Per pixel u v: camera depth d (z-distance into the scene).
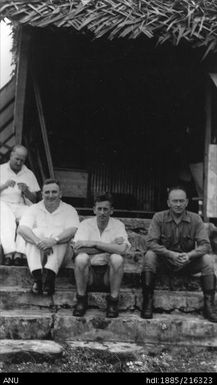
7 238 5.22
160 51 6.93
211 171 6.24
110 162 8.38
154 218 5.01
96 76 7.71
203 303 4.88
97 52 7.07
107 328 4.46
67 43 6.71
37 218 5.03
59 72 7.55
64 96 7.96
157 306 4.85
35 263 4.71
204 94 6.94
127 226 6.37
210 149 6.27
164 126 8.27
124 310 4.83
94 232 4.92
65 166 8.27
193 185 7.74
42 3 5.60
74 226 4.99
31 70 6.57
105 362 4.03
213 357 4.25
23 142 7.72
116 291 4.58
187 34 5.59
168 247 4.98
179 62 7.07
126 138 8.41
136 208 8.34
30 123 7.73
